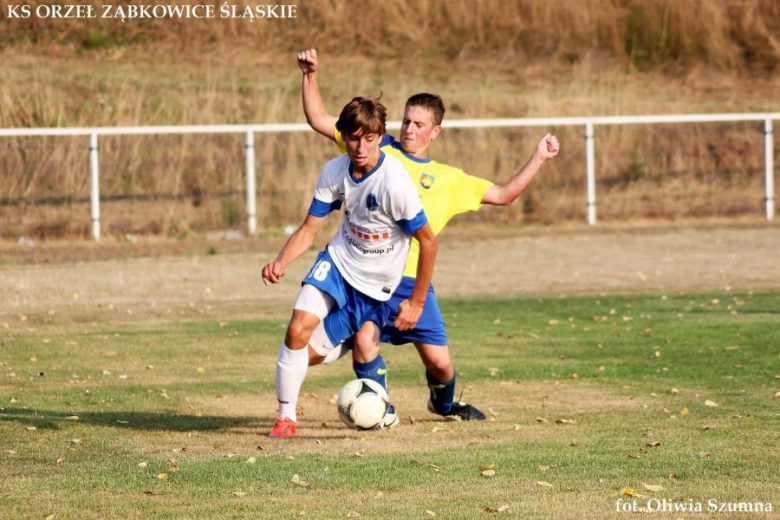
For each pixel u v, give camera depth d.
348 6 121.50
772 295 50.34
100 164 84.62
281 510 17.97
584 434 24.39
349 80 108.62
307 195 86.00
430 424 26.06
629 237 76.69
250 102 99.44
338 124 22.12
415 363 35.72
